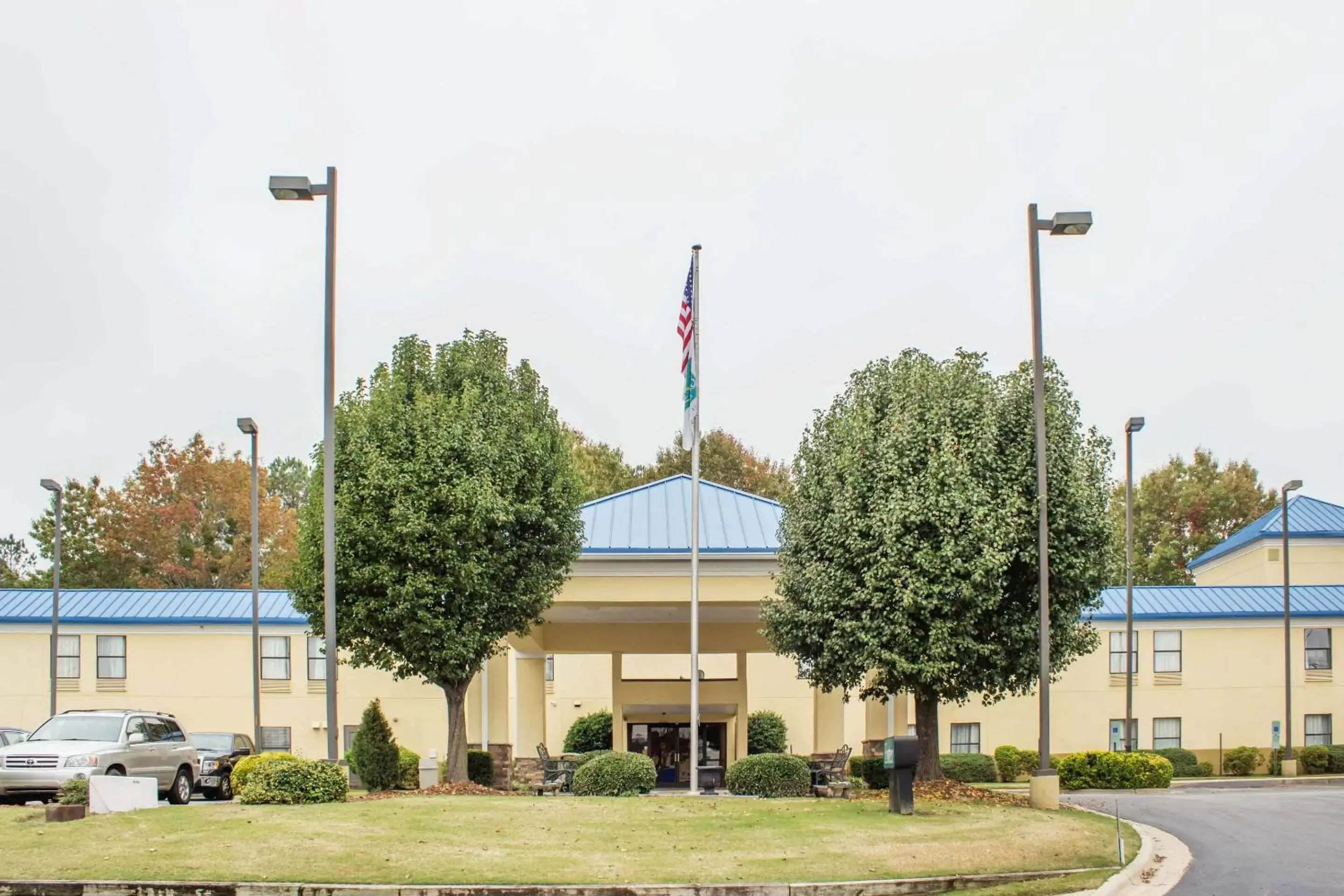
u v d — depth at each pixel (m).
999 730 38.41
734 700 35.97
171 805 20.62
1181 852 17.12
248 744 31.38
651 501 32.91
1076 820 19.00
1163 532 63.47
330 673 21.34
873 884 13.84
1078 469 22.73
